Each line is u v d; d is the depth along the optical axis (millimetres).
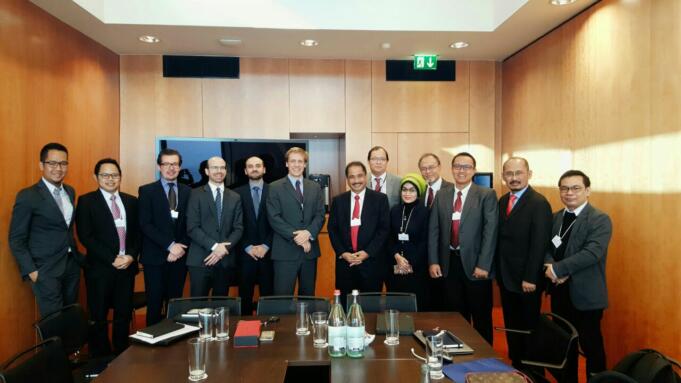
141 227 3861
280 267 3902
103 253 3680
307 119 5750
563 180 3326
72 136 4469
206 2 4496
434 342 1906
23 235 3361
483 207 3678
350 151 5812
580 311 3277
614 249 3684
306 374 2207
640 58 3395
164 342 2225
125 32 4676
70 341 2660
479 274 3578
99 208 3717
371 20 4637
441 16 4664
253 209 4191
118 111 5484
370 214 3846
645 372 1898
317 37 4887
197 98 5598
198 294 3854
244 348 2180
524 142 5289
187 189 4078
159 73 5551
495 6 4605
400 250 3900
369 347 2188
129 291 3898
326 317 2338
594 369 3223
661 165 3189
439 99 5863
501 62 5895
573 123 4285
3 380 1841
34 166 3842
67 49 4395
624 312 3564
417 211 3904
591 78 4000
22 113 3688
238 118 5656
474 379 1764
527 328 3486
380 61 5805
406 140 5848
